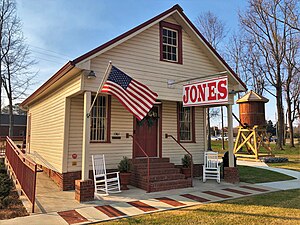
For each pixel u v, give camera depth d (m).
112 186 8.64
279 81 25.12
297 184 9.50
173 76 9.65
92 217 5.46
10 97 25.28
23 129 38.75
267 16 23.97
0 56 24.31
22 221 5.17
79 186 6.78
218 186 8.97
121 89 7.11
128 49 8.66
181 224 5.01
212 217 5.43
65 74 7.87
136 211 5.90
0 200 6.58
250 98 17.55
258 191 8.19
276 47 24.53
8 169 11.30
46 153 10.99
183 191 8.06
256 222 5.11
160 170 8.91
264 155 17.95
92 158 8.02
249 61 28.73
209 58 10.72
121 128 9.48
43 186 8.77
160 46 9.54
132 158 9.54
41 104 12.68
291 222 5.09
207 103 7.89
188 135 11.31
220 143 41.09
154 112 10.40
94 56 7.43
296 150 24.83
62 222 5.14
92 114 9.05
